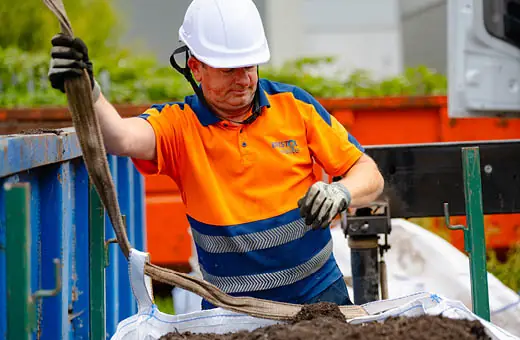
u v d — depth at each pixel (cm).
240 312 323
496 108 528
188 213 367
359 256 456
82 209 399
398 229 590
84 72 286
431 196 466
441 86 945
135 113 795
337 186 312
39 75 945
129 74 933
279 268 360
